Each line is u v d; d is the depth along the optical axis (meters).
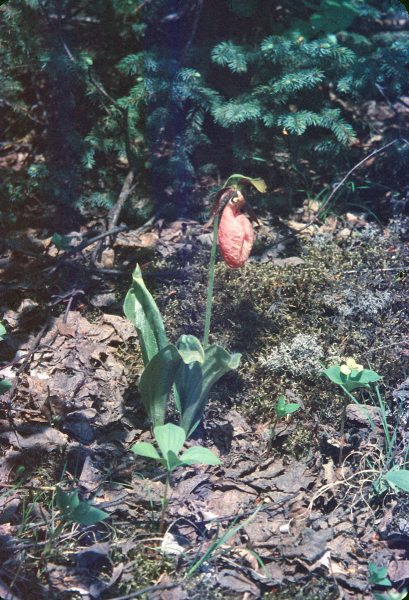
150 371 0.52
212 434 0.61
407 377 0.67
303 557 0.50
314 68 0.79
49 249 0.84
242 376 0.66
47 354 0.68
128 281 0.80
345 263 0.79
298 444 0.60
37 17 0.83
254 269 0.78
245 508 0.54
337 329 0.71
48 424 0.61
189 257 0.82
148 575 0.49
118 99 0.84
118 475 0.56
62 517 0.50
